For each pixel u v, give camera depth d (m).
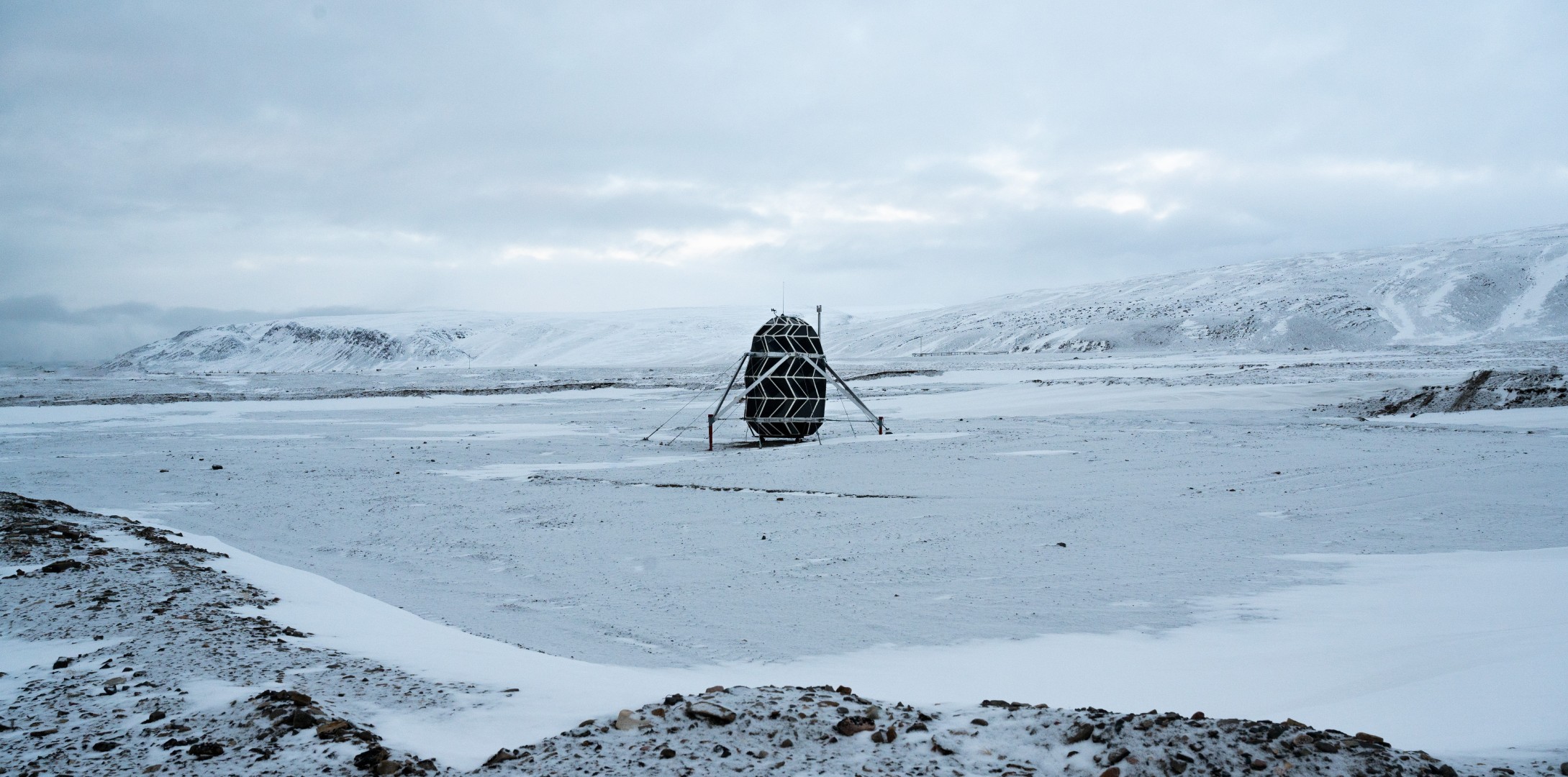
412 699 7.11
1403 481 24.83
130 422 53.31
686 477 29.67
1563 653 8.52
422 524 21.56
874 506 23.23
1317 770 5.15
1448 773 5.14
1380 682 8.53
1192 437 36.53
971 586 15.07
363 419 54.12
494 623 13.02
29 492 27.23
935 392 67.12
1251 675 9.41
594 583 15.73
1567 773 5.05
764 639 12.13
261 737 6.05
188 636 9.11
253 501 25.41
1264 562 16.34
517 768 5.59
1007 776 5.30
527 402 66.94
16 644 9.34
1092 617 12.95
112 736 6.29
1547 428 36.66
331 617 10.84
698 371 119.31
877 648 11.65
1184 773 5.12
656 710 6.49
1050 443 35.88
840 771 5.41
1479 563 15.39
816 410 40.12
